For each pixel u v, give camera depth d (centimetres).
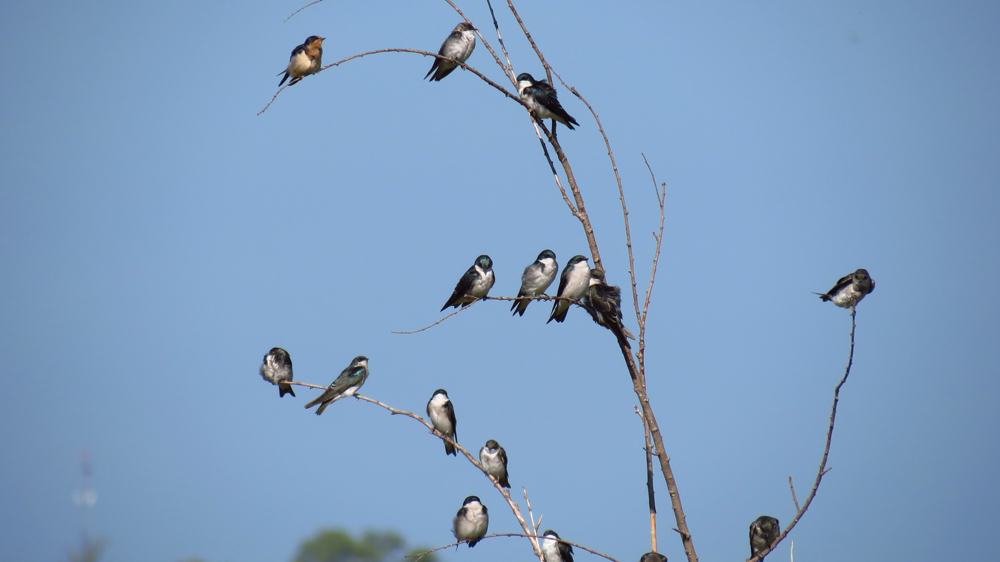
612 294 1190
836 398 964
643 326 1068
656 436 1046
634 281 1080
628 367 1178
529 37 1256
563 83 1181
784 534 962
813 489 955
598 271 1223
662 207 1097
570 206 1241
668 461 1034
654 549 1098
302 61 1252
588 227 1230
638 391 1066
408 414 1146
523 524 1061
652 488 1119
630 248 1089
